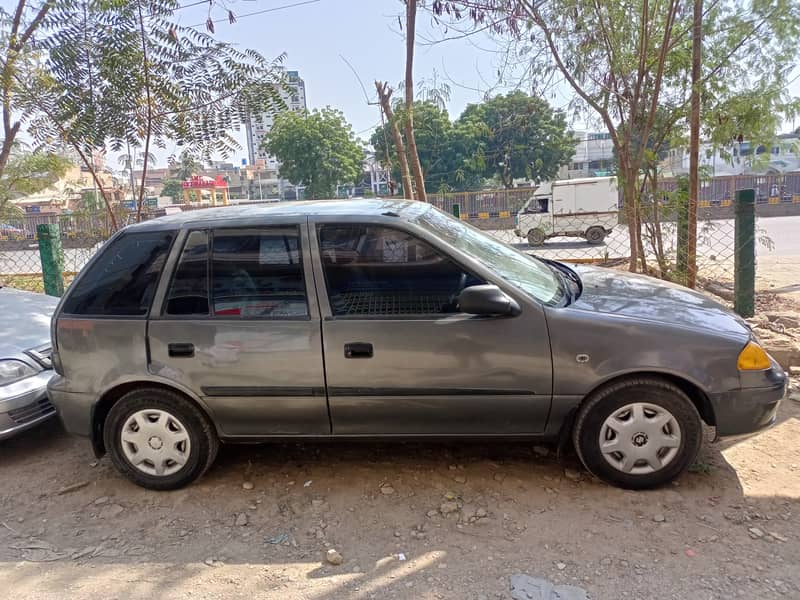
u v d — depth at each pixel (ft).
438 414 10.55
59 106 22.70
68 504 11.36
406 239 10.70
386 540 9.63
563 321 10.12
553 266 13.82
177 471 11.37
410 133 22.77
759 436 12.33
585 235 49.39
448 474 11.56
